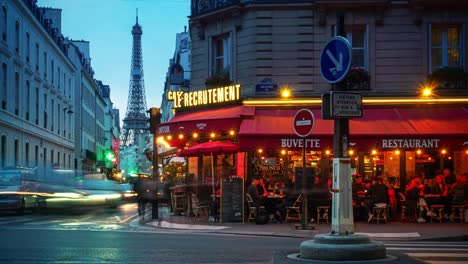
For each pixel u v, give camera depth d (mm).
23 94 42469
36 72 46250
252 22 22141
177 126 21391
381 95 21250
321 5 21547
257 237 14516
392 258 7969
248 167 22812
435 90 21141
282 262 7680
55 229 16312
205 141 24141
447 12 21500
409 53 21594
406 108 21047
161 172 40562
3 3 36688
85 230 16094
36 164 46531
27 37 43719
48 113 50875
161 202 25547
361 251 7848
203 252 10906
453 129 19406
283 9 21984
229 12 22641
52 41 51156
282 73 21875
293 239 13938
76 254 10445
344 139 8570
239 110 21078
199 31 24000
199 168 24906
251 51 22094
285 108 21516
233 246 12055
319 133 19219
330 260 7824
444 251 11383
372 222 18672
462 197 18469
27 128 43312
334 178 8555
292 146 19234
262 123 20453
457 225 17672
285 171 22734
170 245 12094
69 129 61312
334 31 21797
